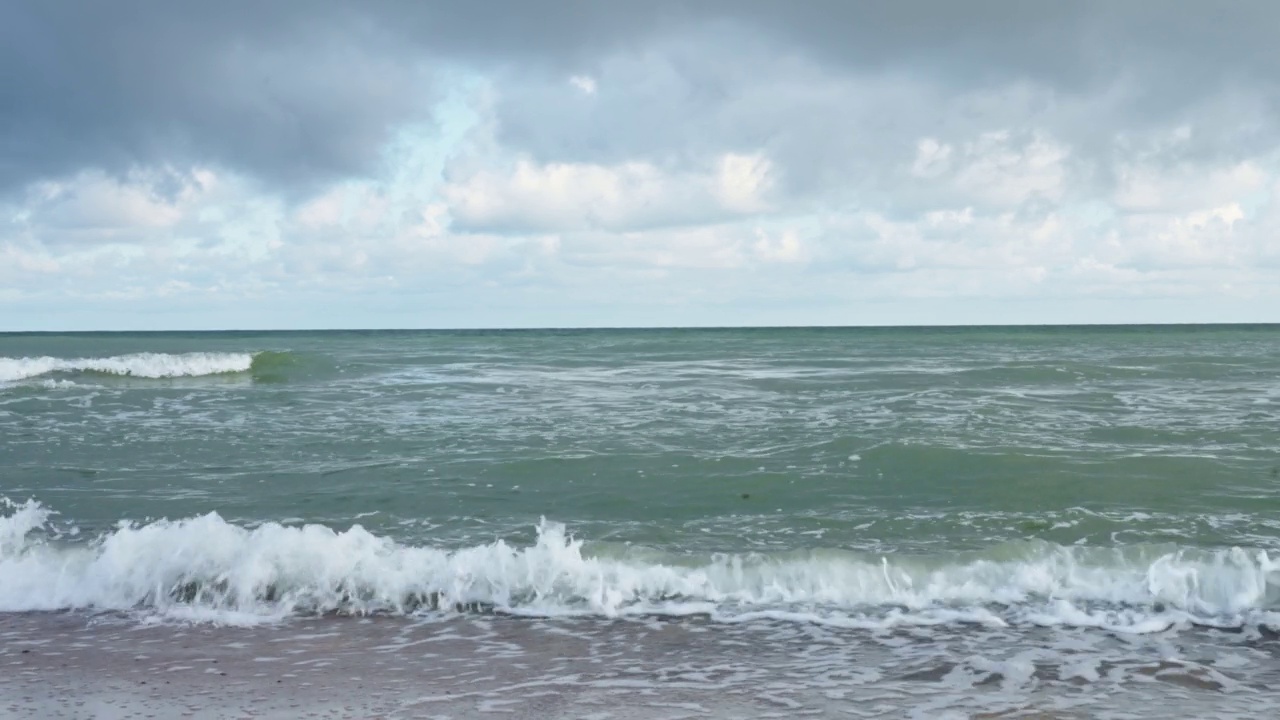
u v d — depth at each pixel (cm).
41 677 548
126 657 586
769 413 1619
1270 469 1096
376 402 1820
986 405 1691
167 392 2006
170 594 710
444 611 682
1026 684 530
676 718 483
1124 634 618
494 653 593
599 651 596
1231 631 622
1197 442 1284
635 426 1473
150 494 1034
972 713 486
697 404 1759
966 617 656
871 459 1170
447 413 1647
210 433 1434
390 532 880
